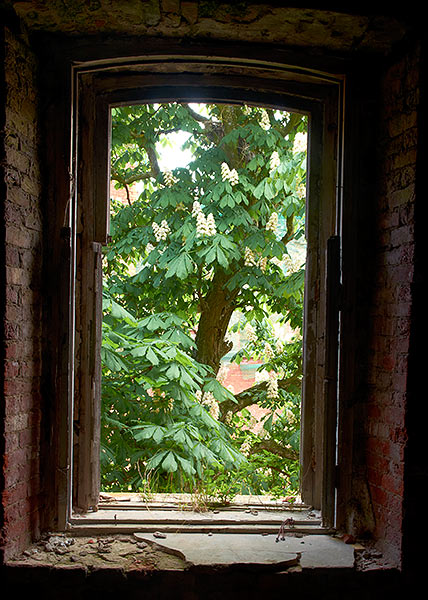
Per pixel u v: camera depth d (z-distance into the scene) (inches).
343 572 56.3
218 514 69.2
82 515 66.4
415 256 55.9
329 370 65.8
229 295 132.7
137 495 76.4
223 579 55.4
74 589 54.8
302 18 55.8
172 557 58.1
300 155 120.0
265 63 63.3
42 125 62.1
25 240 57.4
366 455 65.4
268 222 123.6
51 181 62.4
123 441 101.4
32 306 59.4
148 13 55.6
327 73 64.5
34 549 58.1
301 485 74.2
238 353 148.9
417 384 56.3
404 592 56.9
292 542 62.5
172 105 123.3
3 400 52.7
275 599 56.2
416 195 55.9
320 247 72.5
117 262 136.1
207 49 61.7
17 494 55.8
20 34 56.5
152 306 130.1
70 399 63.2
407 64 58.2
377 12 54.5
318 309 72.9
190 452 93.4
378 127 65.0
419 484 56.4
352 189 65.2
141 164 142.9
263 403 137.4
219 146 128.6
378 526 61.9
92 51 61.5
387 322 61.2
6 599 54.2
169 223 124.1
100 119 69.9
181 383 97.5
